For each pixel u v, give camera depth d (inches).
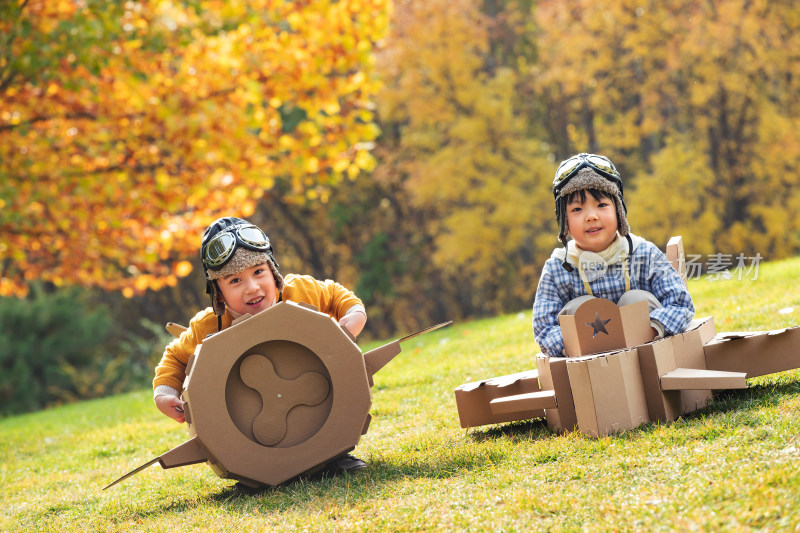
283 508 157.6
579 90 1184.8
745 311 320.2
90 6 516.4
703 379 163.2
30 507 212.1
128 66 542.3
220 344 166.1
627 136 1095.0
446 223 1112.2
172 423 341.4
